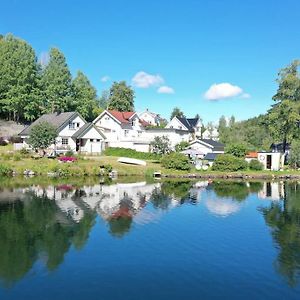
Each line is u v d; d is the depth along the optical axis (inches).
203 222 1023.6
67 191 1526.8
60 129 2738.7
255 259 730.8
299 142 2583.7
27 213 1093.1
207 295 574.6
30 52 3233.3
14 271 655.8
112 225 971.3
